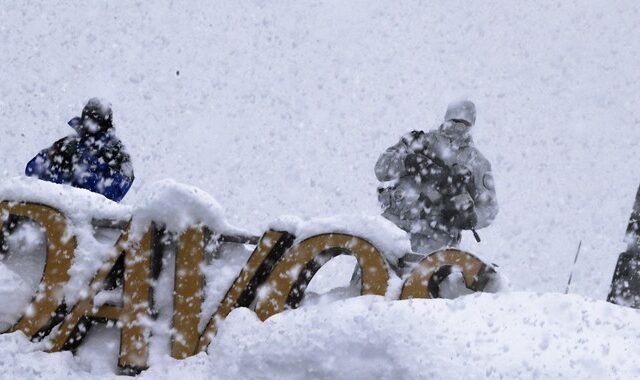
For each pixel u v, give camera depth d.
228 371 13.13
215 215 15.35
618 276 17.22
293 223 15.28
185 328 15.05
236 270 15.48
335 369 11.70
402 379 11.07
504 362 10.92
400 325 11.63
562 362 10.91
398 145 17.55
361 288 15.02
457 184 17.17
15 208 15.68
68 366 14.89
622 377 10.70
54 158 18.70
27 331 15.26
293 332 12.44
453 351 11.13
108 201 15.94
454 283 15.40
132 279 15.17
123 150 18.97
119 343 15.20
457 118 17.48
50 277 15.41
